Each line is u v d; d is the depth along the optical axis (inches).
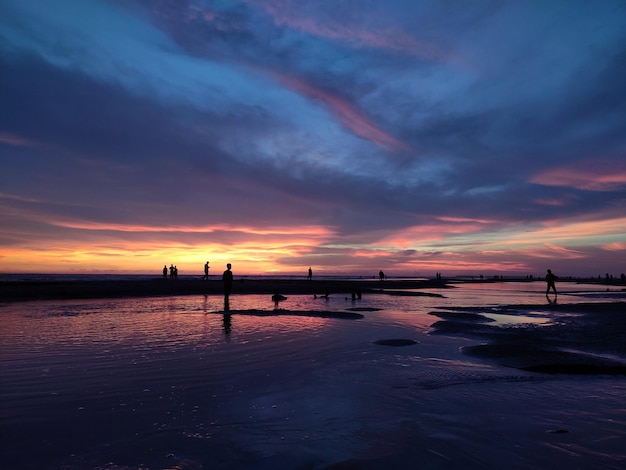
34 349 313.7
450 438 153.1
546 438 153.3
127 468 127.6
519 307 784.9
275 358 294.8
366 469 127.5
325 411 184.4
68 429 159.3
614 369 272.7
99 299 832.3
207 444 146.4
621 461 133.6
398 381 238.7
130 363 271.3
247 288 1257.4
